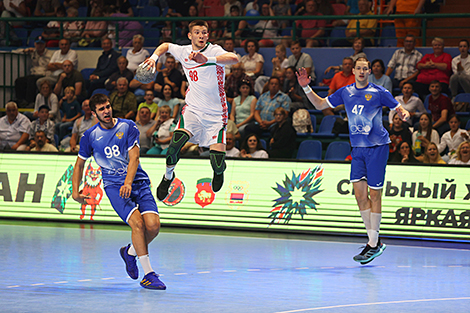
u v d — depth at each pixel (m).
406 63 18.91
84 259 10.37
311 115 18.42
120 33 22.98
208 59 7.92
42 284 8.34
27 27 25.06
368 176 10.68
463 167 13.55
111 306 7.07
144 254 8.20
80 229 14.23
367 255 10.31
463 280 8.95
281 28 21.16
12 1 24.48
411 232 13.55
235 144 17.30
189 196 14.99
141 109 17.56
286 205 14.42
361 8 20.77
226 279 8.84
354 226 13.85
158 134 17.11
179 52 8.56
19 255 10.63
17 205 15.86
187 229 14.61
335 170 14.33
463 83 18.30
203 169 15.09
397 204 13.77
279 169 14.71
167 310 6.88
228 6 23.09
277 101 17.75
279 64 19.61
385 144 10.70
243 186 14.80
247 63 20.22
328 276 9.20
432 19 23.19
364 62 10.61
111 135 8.39
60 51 21.75
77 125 18.47
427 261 10.70
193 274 9.20
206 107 8.63
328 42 21.81
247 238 13.27
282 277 9.05
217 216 14.71
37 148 17.75
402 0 21.16
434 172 13.73
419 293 7.99
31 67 22.56
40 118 18.94
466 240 13.11
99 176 15.48
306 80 11.15
